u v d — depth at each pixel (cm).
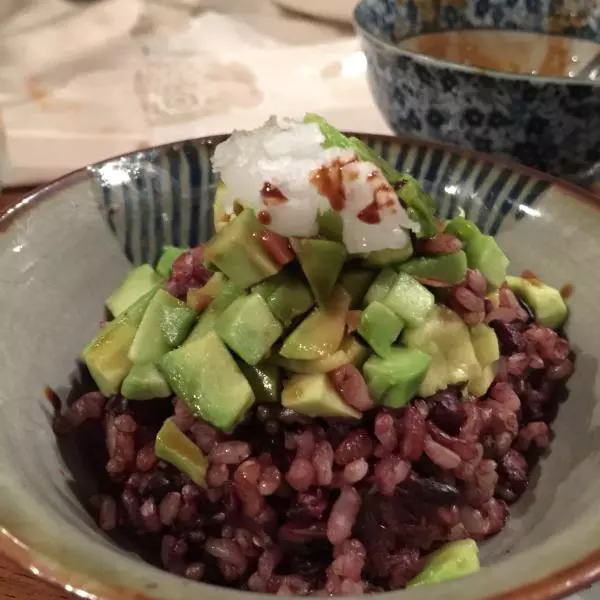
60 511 14
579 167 24
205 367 16
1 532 12
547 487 17
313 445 15
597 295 19
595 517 13
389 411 16
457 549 16
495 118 23
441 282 17
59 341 19
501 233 21
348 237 16
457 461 16
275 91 33
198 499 16
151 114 31
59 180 20
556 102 22
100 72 34
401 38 28
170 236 22
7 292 18
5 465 14
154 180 21
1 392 16
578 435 18
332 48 37
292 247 16
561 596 11
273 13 40
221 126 30
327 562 16
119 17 37
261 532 16
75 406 18
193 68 34
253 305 16
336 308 16
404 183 17
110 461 17
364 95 32
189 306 17
